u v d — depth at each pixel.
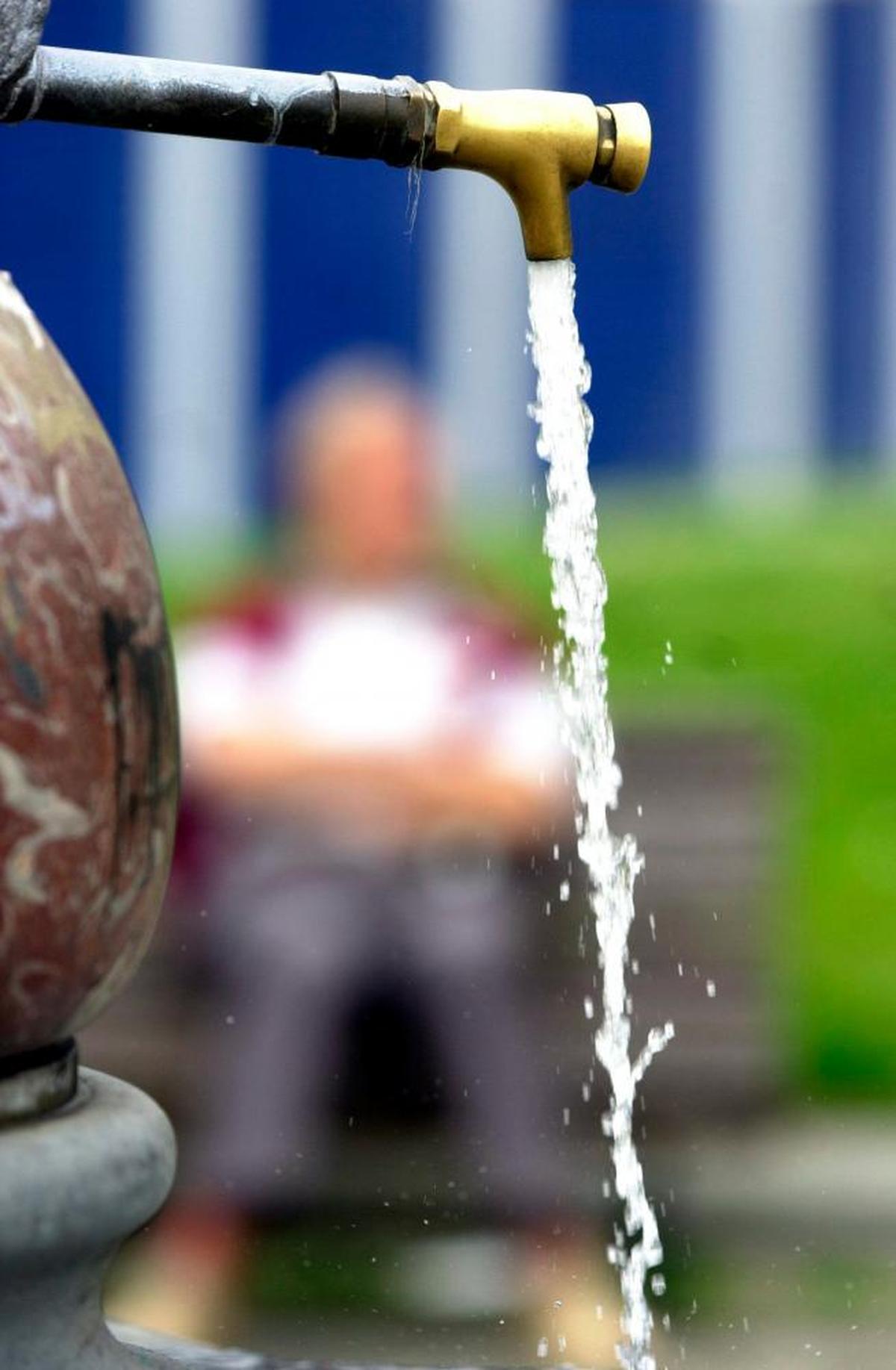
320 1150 8.97
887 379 27.52
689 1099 10.80
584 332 27.23
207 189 26.52
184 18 26.45
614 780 3.71
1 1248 2.09
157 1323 8.44
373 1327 8.23
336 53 26.75
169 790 2.26
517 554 15.84
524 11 26.92
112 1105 2.25
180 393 26.69
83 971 2.16
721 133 27.28
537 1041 10.61
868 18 27.33
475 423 26.80
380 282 26.78
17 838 2.06
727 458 27.31
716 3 27.11
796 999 11.35
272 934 8.82
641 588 15.30
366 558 8.75
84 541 2.15
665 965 10.86
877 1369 7.62
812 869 12.66
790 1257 9.40
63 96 2.33
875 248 27.44
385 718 8.73
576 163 2.57
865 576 15.60
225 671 8.76
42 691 2.08
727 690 13.55
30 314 2.26
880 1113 10.84
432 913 8.80
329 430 8.71
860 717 13.79
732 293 27.34
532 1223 8.87
